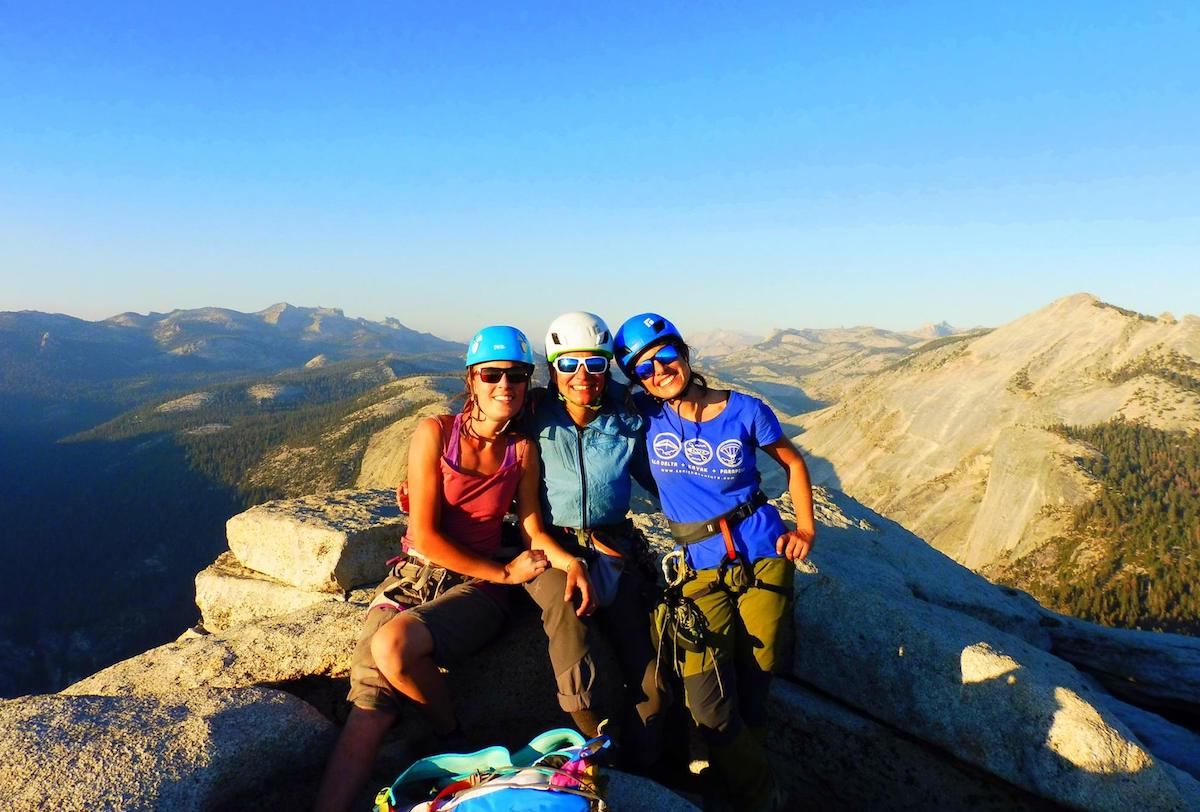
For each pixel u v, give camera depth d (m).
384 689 3.88
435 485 4.18
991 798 5.18
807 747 5.81
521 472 4.41
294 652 4.77
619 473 4.54
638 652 4.53
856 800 5.63
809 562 6.41
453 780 3.36
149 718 3.80
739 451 4.51
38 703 3.80
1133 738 4.74
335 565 6.23
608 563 4.45
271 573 6.77
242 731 3.85
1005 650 5.46
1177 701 7.89
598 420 4.53
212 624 6.96
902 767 5.48
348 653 4.72
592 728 4.28
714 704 4.33
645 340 4.34
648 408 4.69
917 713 5.32
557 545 4.40
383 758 4.35
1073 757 4.73
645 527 7.51
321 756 4.11
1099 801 4.63
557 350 4.34
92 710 3.80
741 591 4.53
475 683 5.00
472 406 4.29
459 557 4.21
